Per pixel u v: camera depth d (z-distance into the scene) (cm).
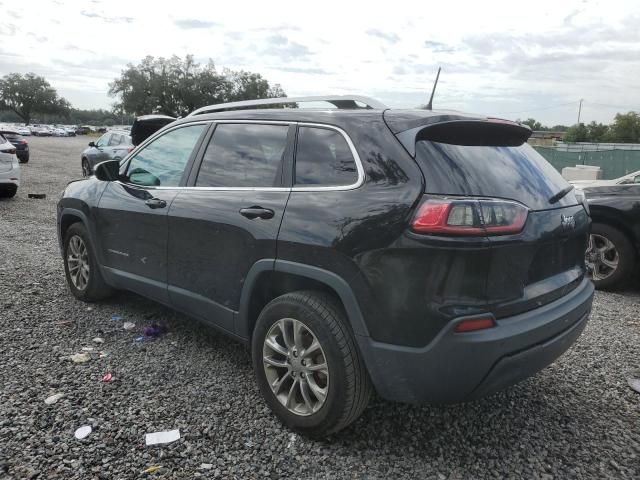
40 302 491
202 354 392
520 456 281
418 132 264
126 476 253
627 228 571
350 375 267
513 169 283
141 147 438
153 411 310
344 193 276
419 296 243
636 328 473
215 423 301
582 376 376
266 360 303
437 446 288
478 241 239
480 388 248
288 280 304
